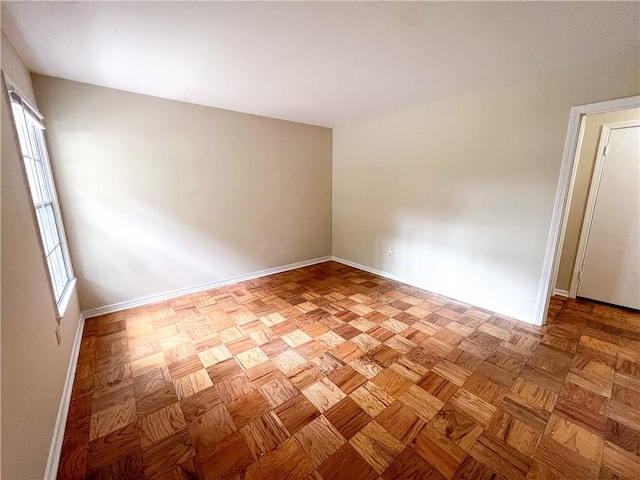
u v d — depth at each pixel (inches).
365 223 164.4
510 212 103.6
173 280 127.0
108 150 103.9
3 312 39.4
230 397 67.2
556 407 63.7
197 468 50.2
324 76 92.7
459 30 65.6
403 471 49.4
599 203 113.7
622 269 111.8
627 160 106.0
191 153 123.8
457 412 62.5
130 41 69.0
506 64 84.0
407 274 145.7
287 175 159.3
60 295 83.0
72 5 53.9
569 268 124.9
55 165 93.8
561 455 52.2
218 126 130.1
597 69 80.5
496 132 103.6
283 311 114.0
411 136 132.7
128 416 61.5
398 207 144.4
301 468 50.1
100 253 107.1
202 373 75.9
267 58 79.1
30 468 41.8
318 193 175.9
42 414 49.4
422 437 56.2
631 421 59.7
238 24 62.1
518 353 84.4
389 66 85.2
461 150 114.8
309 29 64.6
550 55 78.0
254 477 48.6
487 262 112.7
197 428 58.5
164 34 66.0
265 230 155.1
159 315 110.0
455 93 111.0
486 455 52.4
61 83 92.7
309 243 177.8
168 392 68.8
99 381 72.5
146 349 87.0
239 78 94.0
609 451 53.0
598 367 77.7
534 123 94.1
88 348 87.4
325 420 60.5
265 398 66.9
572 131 86.8
